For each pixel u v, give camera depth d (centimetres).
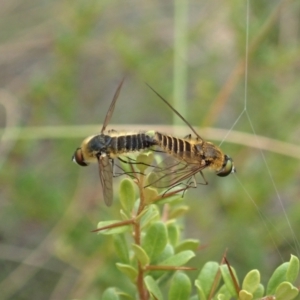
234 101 26
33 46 29
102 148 18
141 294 17
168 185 17
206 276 17
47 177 26
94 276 23
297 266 16
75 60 28
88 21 28
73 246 24
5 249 25
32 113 27
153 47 29
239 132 24
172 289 17
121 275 22
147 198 17
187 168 18
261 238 23
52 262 24
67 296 23
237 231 24
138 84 29
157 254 17
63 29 27
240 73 24
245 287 16
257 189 24
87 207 25
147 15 31
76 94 28
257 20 25
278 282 16
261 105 25
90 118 29
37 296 24
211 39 28
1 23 30
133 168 17
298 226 23
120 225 17
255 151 25
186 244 17
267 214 24
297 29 25
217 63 28
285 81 25
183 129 24
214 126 26
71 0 29
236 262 23
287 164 24
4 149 25
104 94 30
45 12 30
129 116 29
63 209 25
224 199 24
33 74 29
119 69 29
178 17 25
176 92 24
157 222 17
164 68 28
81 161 18
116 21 31
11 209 25
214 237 24
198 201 24
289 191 25
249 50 24
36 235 25
